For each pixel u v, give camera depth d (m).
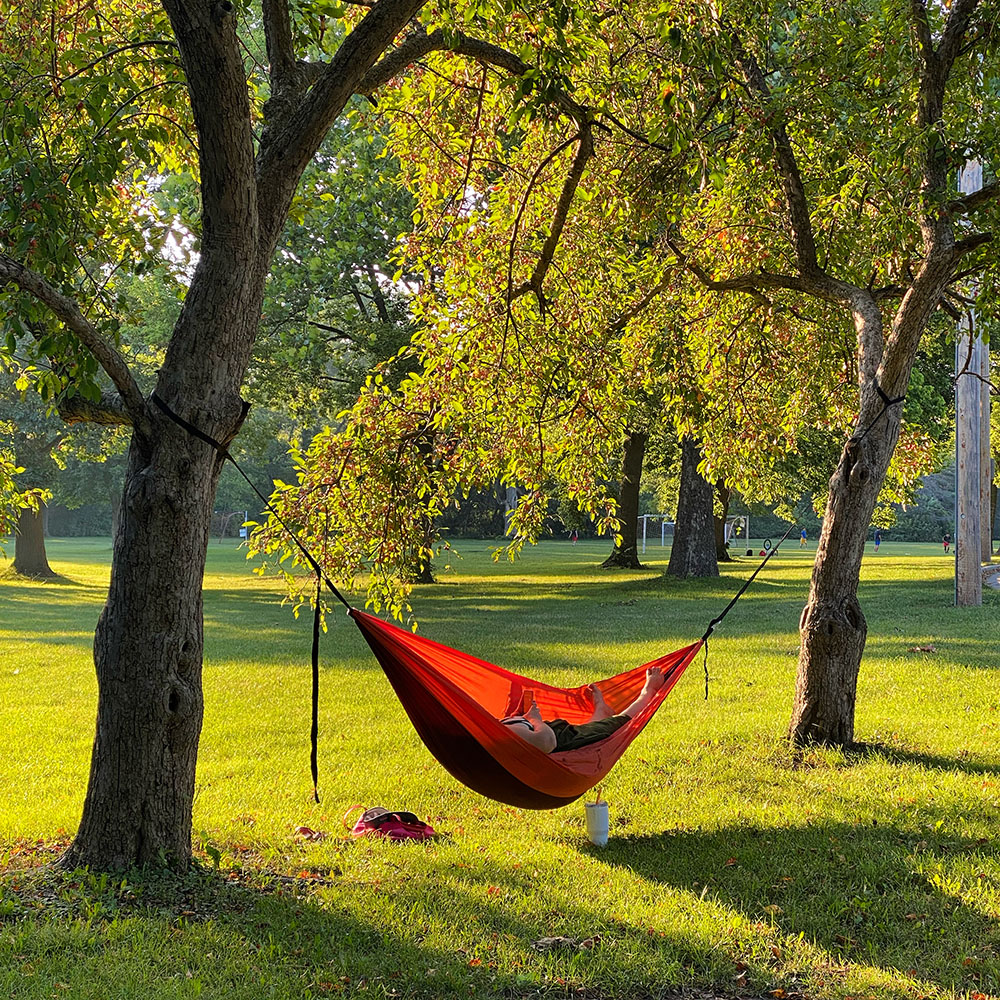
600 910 5.71
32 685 14.64
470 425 9.59
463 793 8.68
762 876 6.29
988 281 9.04
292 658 16.83
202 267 5.90
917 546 66.38
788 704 11.75
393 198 25.78
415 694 6.07
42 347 5.50
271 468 76.50
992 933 5.32
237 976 4.71
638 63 8.00
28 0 7.48
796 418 12.05
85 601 29.22
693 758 9.41
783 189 9.77
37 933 5.03
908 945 5.25
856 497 9.19
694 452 30.50
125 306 6.59
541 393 9.92
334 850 6.85
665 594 27.12
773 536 77.38
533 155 9.49
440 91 9.02
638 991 4.76
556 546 69.12
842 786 8.19
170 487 5.79
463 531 73.25
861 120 8.60
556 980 4.80
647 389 12.23
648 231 10.35
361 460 9.14
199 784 9.03
